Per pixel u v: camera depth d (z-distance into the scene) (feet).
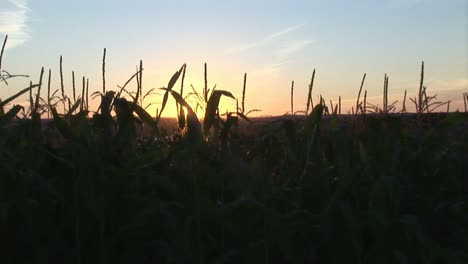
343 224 5.64
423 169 6.88
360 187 6.34
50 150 6.08
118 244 5.62
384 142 6.55
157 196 6.09
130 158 6.23
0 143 5.98
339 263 5.70
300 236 5.67
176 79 5.99
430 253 5.51
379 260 5.55
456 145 7.09
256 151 7.02
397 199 5.86
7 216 5.33
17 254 5.52
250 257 5.48
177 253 5.30
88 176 5.38
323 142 6.97
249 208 5.58
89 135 5.85
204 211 5.52
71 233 5.69
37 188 5.71
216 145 6.58
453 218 6.40
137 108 6.15
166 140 6.97
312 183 6.15
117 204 5.62
